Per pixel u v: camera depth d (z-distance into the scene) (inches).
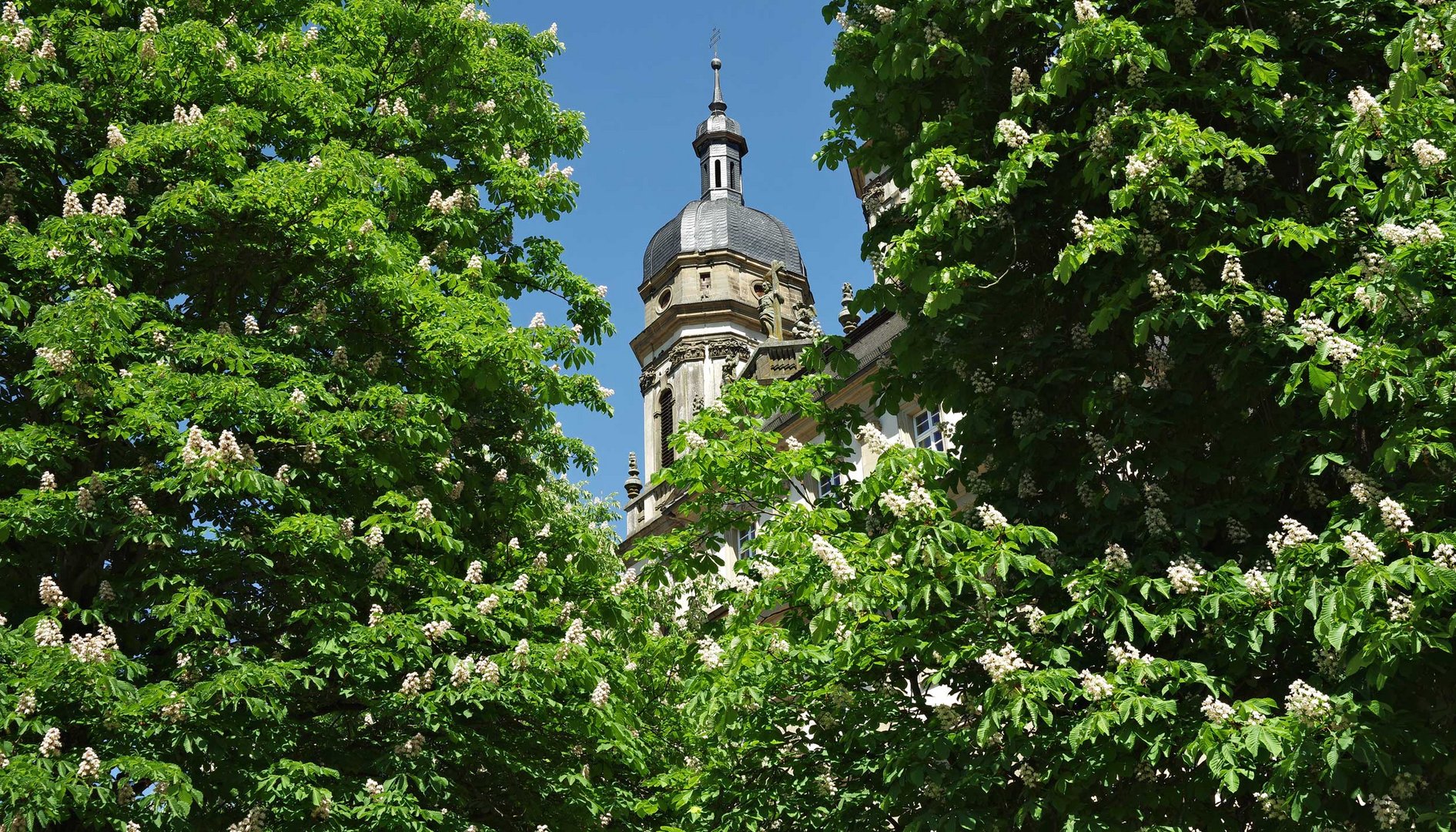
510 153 784.3
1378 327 400.8
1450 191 425.7
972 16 526.0
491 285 688.4
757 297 2203.5
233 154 613.6
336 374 605.3
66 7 652.1
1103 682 403.5
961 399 534.0
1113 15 534.9
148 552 534.6
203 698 481.4
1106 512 481.1
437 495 629.9
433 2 759.1
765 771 526.3
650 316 2220.7
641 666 719.1
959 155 534.0
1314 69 521.3
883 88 570.6
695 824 527.5
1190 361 486.0
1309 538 397.7
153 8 664.4
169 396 538.6
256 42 671.8
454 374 650.2
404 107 710.5
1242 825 419.2
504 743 611.8
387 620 546.3
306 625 567.2
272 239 616.7
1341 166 442.6
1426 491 399.2
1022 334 522.9
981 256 531.8
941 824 425.1
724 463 536.7
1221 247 454.0
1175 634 415.2
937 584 432.5
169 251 621.0
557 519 725.9
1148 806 423.2
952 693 467.5
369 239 608.1
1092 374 496.4
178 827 460.8
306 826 495.2
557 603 636.7
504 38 817.5
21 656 459.5
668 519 1583.4
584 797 613.6
